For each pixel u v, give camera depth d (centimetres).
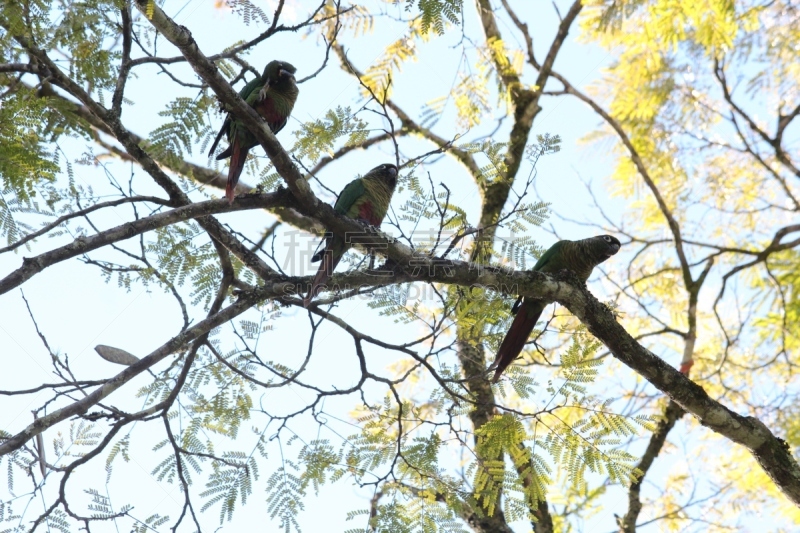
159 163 1225
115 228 947
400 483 1077
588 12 1888
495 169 1088
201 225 1121
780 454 1161
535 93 1966
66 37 942
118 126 1020
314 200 1018
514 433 1061
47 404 936
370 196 1184
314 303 1080
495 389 1111
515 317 1109
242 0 945
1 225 967
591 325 1091
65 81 966
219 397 1140
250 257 1143
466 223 1077
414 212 1072
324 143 1043
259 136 957
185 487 1067
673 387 1115
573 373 1068
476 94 1803
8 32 884
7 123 943
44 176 960
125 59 1019
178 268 1165
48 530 989
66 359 965
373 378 1119
